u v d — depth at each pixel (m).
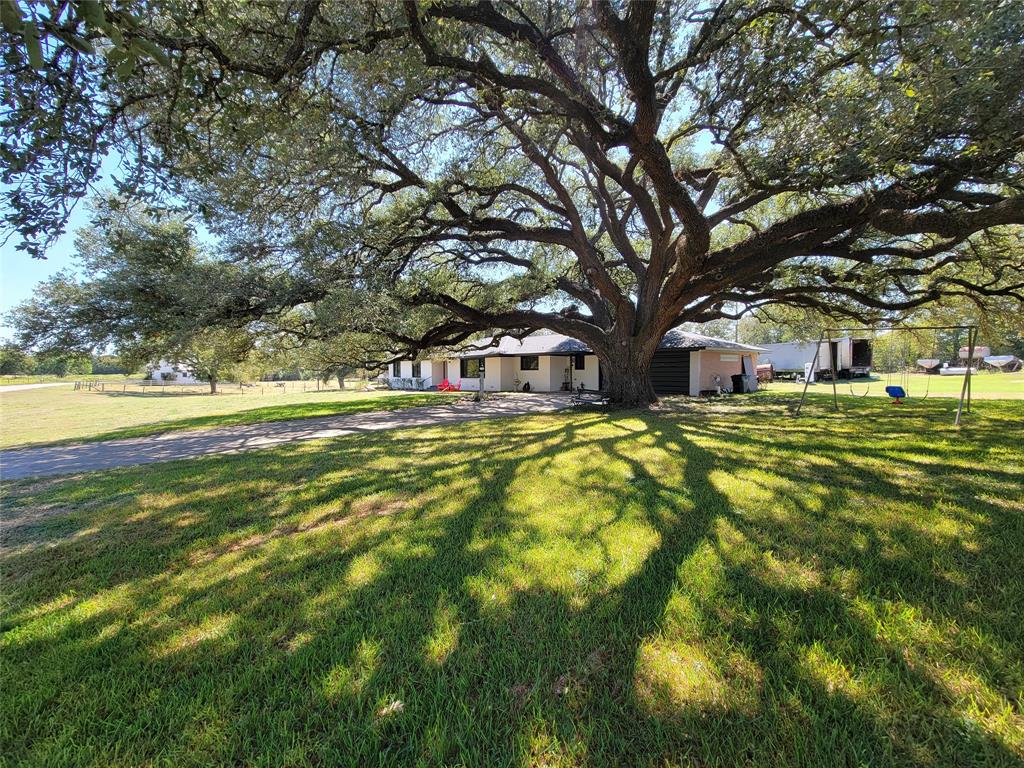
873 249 10.02
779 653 2.02
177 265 8.98
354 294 8.37
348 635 2.29
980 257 9.91
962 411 10.88
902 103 4.49
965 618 2.22
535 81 5.23
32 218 3.44
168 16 3.21
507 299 13.88
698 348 18.70
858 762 1.49
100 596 2.80
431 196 9.66
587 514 3.95
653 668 1.97
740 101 5.77
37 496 5.36
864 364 32.75
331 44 4.21
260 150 5.45
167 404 23.92
